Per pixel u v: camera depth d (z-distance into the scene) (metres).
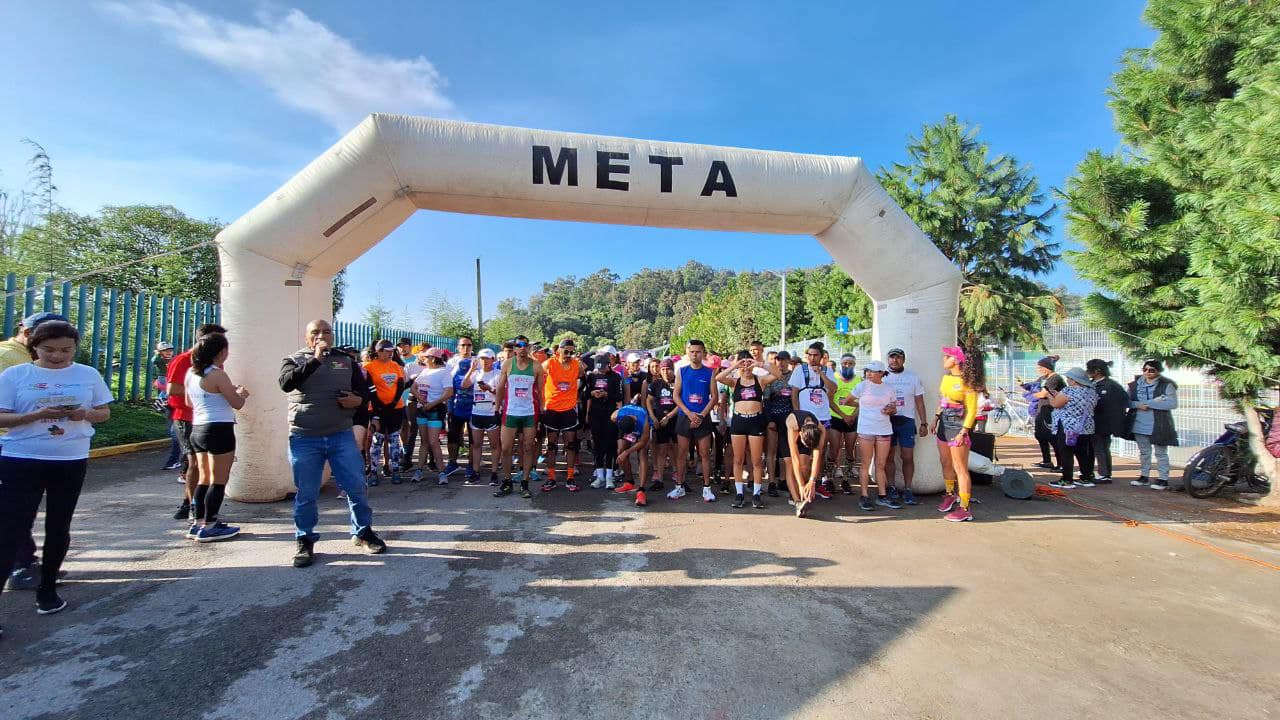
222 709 2.56
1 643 3.08
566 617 3.52
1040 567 4.53
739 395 6.23
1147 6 7.20
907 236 6.64
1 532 3.21
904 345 6.84
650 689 2.78
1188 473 6.92
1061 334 11.88
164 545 4.61
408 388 7.71
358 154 5.65
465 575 4.14
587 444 10.27
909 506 6.36
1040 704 2.73
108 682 2.74
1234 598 4.01
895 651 3.19
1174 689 2.88
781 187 6.43
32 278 8.66
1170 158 6.62
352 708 2.58
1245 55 6.03
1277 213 4.94
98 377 3.61
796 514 5.95
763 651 3.15
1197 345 6.59
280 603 3.63
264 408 5.77
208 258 21.42
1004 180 16.78
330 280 6.49
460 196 6.05
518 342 6.49
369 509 4.58
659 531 5.28
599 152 6.12
